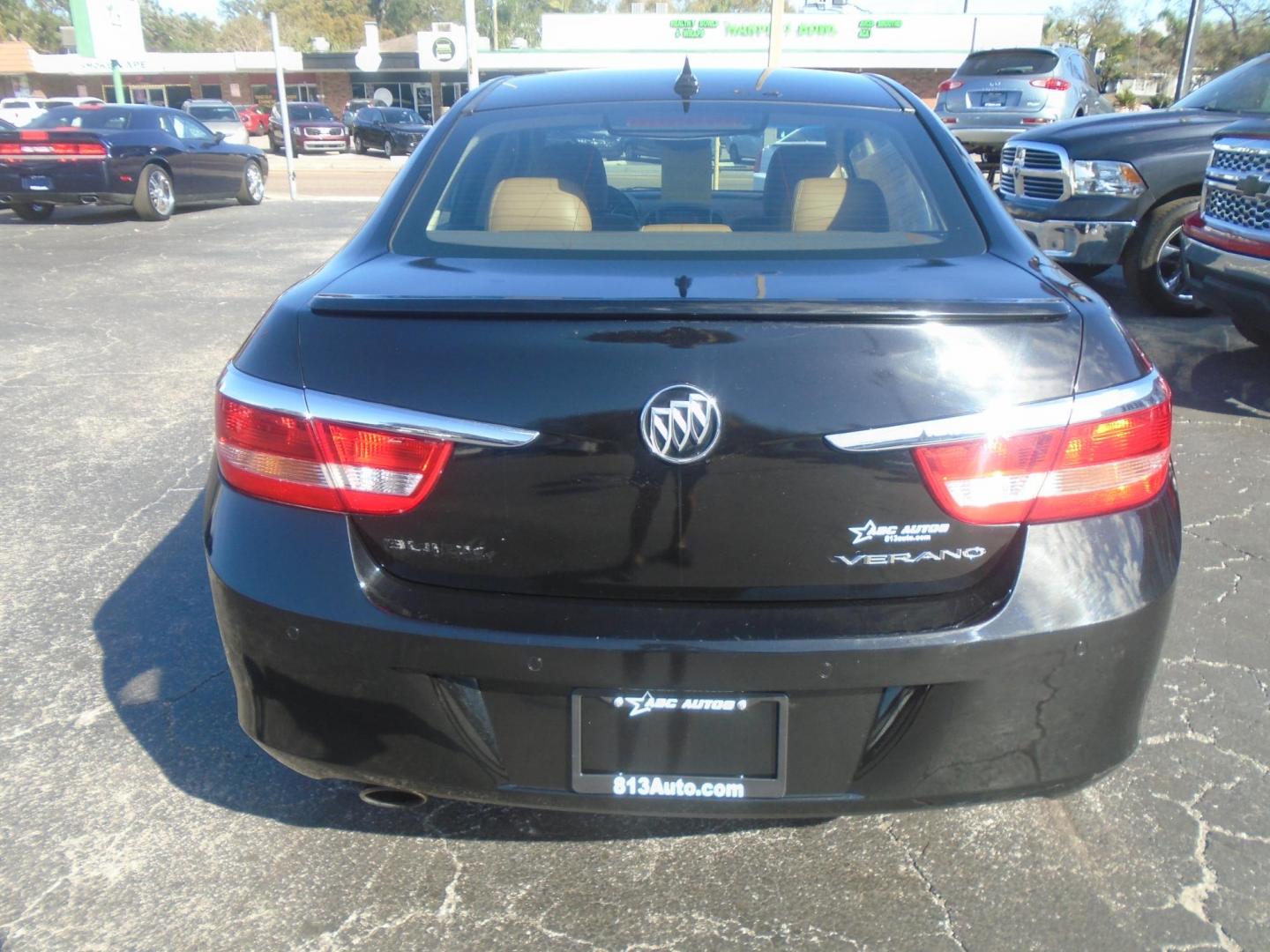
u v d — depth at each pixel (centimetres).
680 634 185
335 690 196
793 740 189
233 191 1571
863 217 245
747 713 188
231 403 201
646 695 187
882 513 186
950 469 185
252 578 197
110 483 474
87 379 639
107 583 379
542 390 185
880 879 235
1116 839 246
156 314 816
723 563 188
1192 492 451
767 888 233
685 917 225
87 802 262
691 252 226
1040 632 187
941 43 4144
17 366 667
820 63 4181
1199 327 732
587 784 193
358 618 190
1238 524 420
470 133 282
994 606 188
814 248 229
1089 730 197
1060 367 189
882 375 184
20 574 385
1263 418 547
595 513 187
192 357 690
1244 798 260
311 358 194
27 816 257
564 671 186
